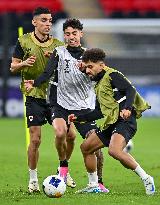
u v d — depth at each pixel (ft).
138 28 288.10
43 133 208.03
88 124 101.40
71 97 101.24
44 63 103.81
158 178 117.19
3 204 81.15
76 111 101.35
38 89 102.12
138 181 113.50
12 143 186.29
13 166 136.67
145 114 278.05
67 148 106.11
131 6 328.49
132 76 291.58
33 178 99.50
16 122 254.68
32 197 87.66
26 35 104.22
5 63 273.54
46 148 171.83
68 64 100.73
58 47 101.19
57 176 87.10
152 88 279.28
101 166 97.04
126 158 86.07
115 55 293.43
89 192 93.81
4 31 272.92
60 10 325.62
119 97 88.02
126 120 87.40
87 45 289.53
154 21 288.10
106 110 88.53
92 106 101.86
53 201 81.56
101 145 90.38
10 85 277.23
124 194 90.02
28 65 98.63
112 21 285.64
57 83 101.35
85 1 328.49
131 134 87.81
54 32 279.90
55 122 98.78
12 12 315.78
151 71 291.99
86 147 91.30
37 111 101.50
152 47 290.76
